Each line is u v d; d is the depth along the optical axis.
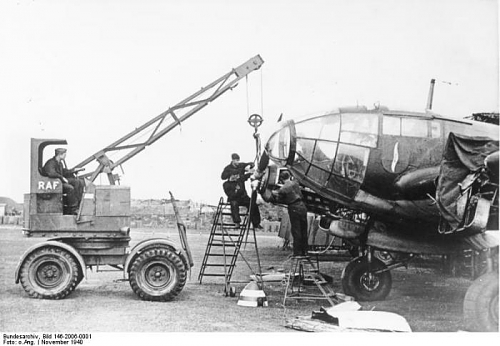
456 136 11.29
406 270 18.58
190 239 20.62
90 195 12.84
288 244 21.70
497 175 11.19
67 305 11.94
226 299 13.26
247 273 17.25
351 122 12.96
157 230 20.48
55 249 12.09
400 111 13.21
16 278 11.95
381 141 12.89
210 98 16.80
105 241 12.80
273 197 13.64
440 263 17.69
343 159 12.84
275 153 12.94
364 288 13.53
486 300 10.45
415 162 12.94
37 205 12.68
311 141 12.81
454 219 11.84
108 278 16.25
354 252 18.59
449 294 14.48
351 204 13.24
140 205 20.34
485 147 11.44
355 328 10.91
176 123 16.47
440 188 11.70
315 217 18.70
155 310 11.74
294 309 12.47
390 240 13.41
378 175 12.93
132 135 15.98
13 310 11.41
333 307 11.95
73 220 12.73
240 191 15.16
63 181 13.07
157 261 12.25
